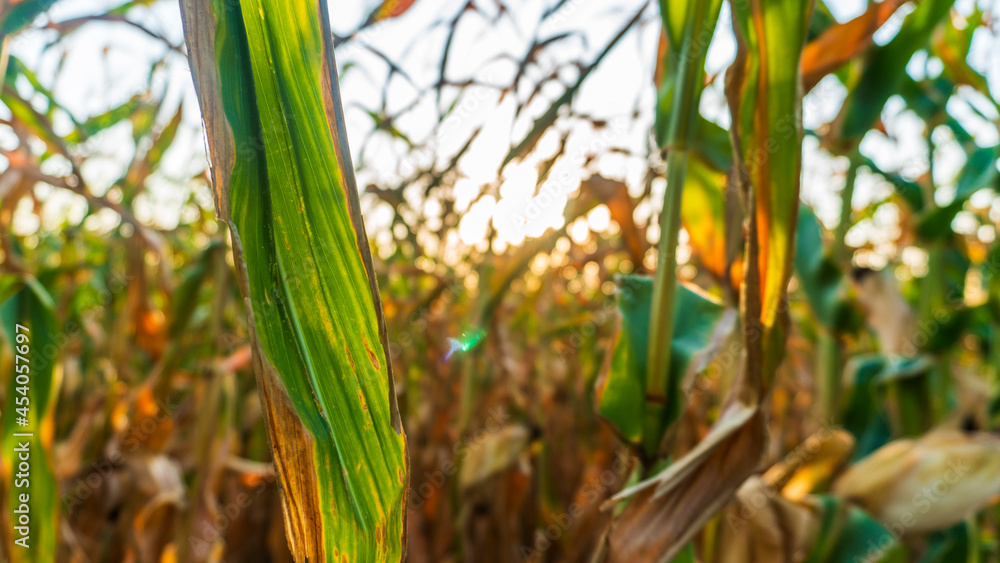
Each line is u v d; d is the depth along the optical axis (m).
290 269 0.32
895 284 1.30
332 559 0.33
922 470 0.81
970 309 1.23
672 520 0.55
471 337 0.60
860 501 0.84
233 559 1.68
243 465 1.38
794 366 2.00
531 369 1.93
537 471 1.81
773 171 0.50
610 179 1.04
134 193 1.49
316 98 0.32
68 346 1.47
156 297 1.64
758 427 0.53
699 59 0.55
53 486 0.81
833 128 1.00
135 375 1.50
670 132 0.57
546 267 1.67
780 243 0.52
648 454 0.59
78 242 1.79
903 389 1.26
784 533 0.80
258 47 0.31
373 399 0.34
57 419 1.48
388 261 1.67
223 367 1.16
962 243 1.42
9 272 0.84
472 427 1.60
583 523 1.58
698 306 0.65
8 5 0.65
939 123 1.31
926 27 0.89
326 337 0.33
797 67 0.49
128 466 1.21
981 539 1.28
